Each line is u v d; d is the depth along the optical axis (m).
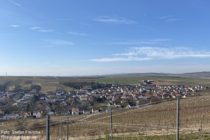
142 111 94.25
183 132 51.62
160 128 62.25
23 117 96.56
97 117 85.12
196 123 67.38
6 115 103.56
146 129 61.84
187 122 70.56
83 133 59.16
